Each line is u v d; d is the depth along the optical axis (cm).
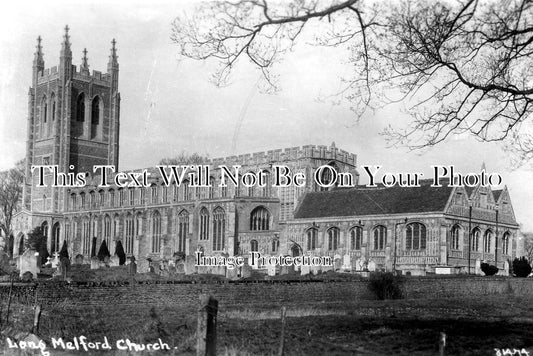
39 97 16750
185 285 4422
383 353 2491
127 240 14388
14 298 3503
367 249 9944
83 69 16538
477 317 3884
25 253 5572
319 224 10569
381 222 9831
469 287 6388
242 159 12988
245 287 4806
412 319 3672
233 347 2491
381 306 4612
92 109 16725
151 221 13762
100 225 15100
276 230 11475
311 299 5222
